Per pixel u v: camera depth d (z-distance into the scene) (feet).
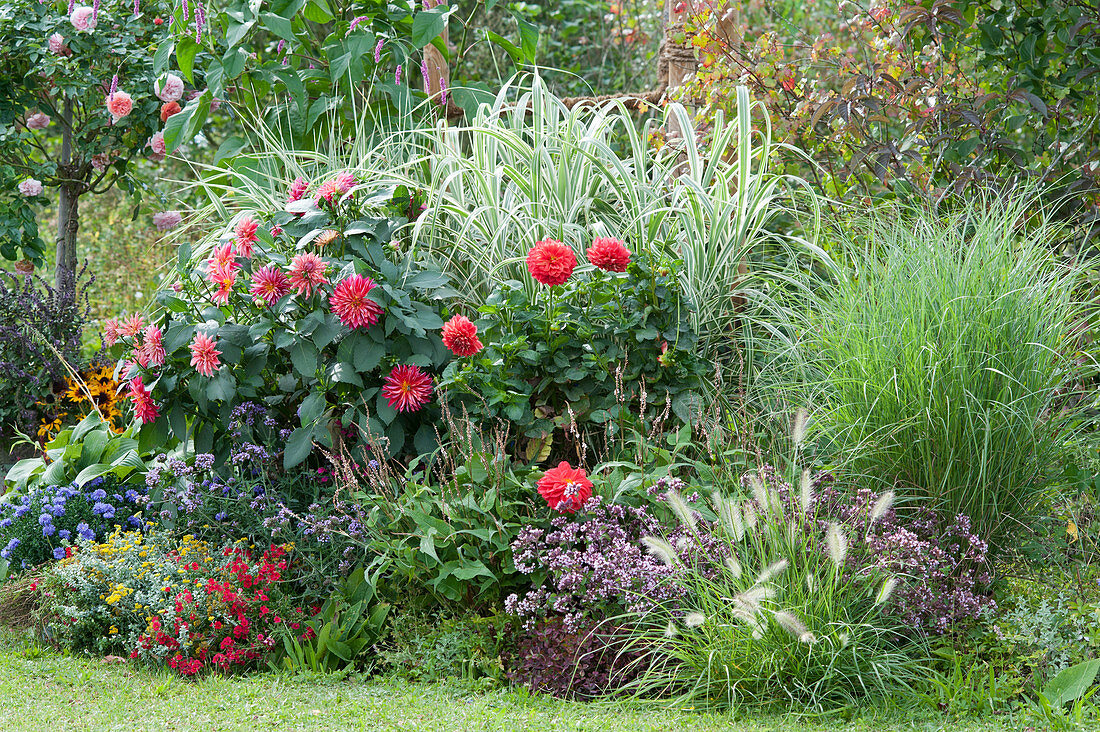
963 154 14.56
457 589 9.82
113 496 12.23
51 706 8.45
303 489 11.77
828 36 15.79
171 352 11.53
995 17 15.23
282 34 15.79
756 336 12.82
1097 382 12.53
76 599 10.17
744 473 10.52
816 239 13.48
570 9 28.91
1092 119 14.85
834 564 8.66
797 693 8.49
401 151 15.29
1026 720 7.98
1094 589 9.71
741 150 13.61
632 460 11.25
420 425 12.19
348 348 11.63
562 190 13.91
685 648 8.86
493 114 14.76
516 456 11.95
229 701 8.60
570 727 7.93
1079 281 12.08
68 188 19.03
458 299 13.38
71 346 17.01
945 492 10.13
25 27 17.65
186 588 9.94
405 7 16.92
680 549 9.43
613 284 11.78
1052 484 10.61
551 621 9.42
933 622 9.00
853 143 15.31
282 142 15.75
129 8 18.44
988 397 9.97
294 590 10.74
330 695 8.76
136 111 18.24
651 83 25.34
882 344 10.30
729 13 15.84
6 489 14.05
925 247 11.21
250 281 12.21
